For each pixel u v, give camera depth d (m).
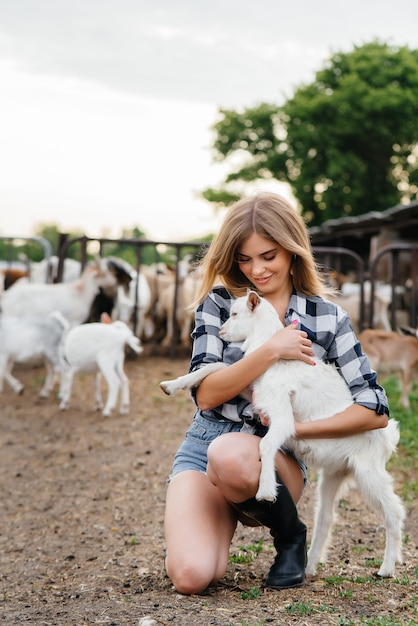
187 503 3.38
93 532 4.79
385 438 3.43
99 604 3.34
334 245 22.78
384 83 35.91
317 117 36.62
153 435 6.93
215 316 3.55
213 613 3.00
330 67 38.09
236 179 40.28
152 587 3.61
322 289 3.52
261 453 3.17
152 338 11.16
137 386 8.66
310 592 3.28
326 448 3.31
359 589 3.34
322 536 3.59
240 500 3.25
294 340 3.27
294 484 3.37
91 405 8.06
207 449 3.40
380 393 3.36
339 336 3.44
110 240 9.85
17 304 9.26
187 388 3.40
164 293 10.73
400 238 17.19
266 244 3.31
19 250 36.97
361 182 36.81
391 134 36.06
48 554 4.45
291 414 3.23
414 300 10.16
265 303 3.38
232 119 40.22
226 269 3.43
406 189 37.72
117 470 6.06
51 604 3.51
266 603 3.13
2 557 4.46
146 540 4.55
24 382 9.24
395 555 3.49
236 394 3.29
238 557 3.91
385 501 3.39
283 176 38.59
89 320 9.59
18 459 6.47
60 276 10.15
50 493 5.64
